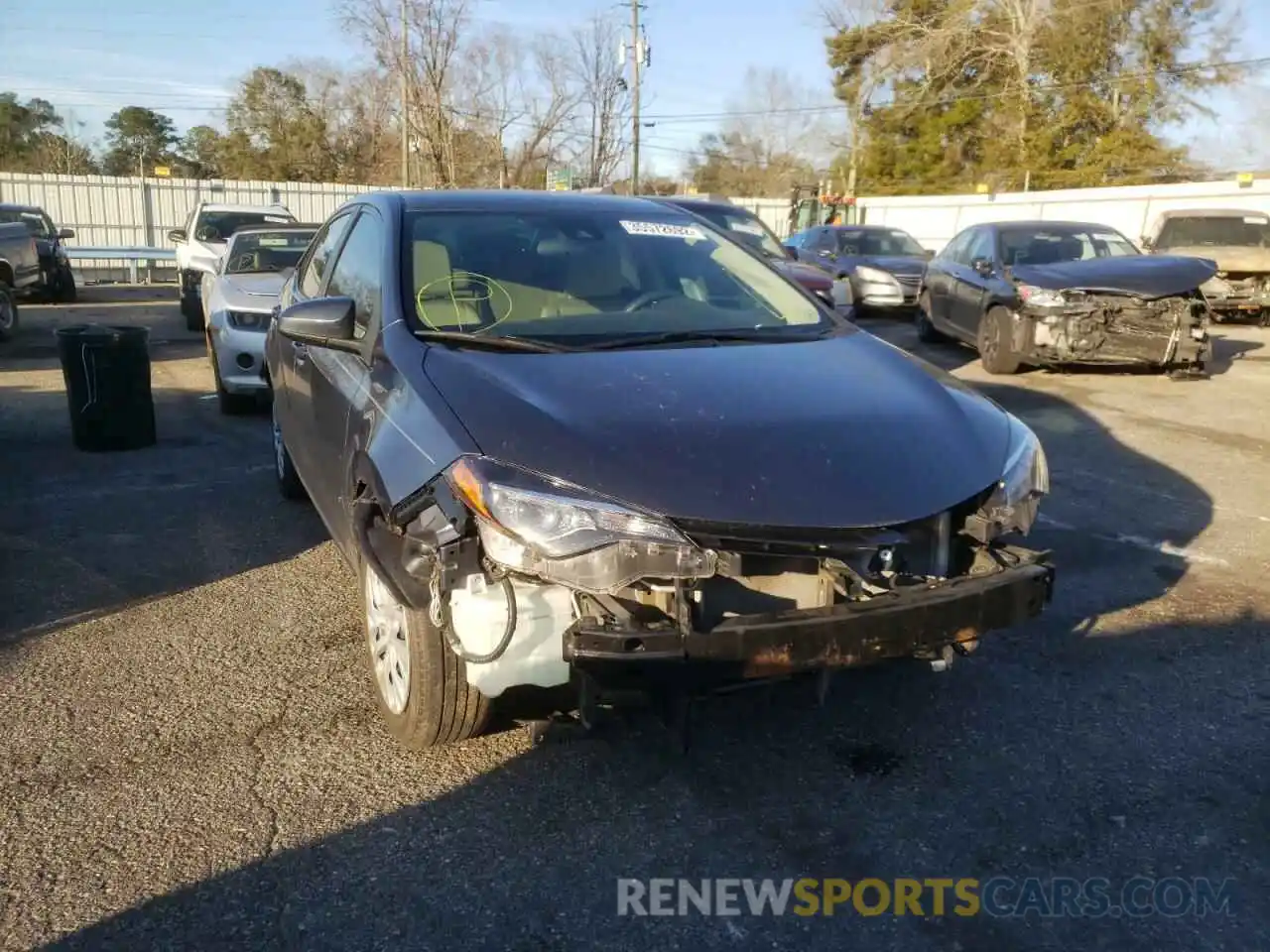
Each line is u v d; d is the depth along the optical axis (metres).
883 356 3.69
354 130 51.69
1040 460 3.31
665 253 4.27
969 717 3.64
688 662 2.65
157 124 62.66
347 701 3.78
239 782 3.24
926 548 2.97
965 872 2.84
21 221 17.66
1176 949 2.55
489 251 4.00
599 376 3.18
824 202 30.11
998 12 46.06
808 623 2.70
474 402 2.97
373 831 2.99
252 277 9.12
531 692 2.94
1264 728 3.58
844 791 3.20
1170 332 9.90
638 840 2.96
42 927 2.60
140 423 7.62
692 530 2.68
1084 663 4.05
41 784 3.23
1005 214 28.88
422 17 27.88
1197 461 7.20
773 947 2.55
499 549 2.68
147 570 5.11
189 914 2.65
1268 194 23.16
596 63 35.12
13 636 4.33
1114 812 3.10
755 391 3.17
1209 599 4.70
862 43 50.72
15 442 7.84
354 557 3.61
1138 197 25.42
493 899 2.71
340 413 3.81
